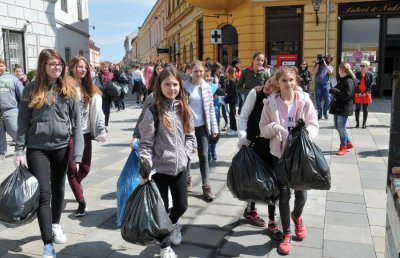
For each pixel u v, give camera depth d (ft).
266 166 13.46
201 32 82.17
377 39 62.90
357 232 14.88
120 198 15.38
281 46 65.87
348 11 62.80
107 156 27.58
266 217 16.47
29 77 44.11
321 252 13.37
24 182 12.10
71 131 13.79
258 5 65.62
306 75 50.88
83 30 81.51
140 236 11.15
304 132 12.62
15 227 15.49
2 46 43.21
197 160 25.77
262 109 14.15
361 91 37.27
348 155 26.81
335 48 63.41
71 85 13.53
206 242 14.19
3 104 25.62
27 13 47.98
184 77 19.47
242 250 13.58
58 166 13.38
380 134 34.73
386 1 61.16
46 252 12.41
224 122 41.34
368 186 20.18
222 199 18.57
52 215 13.91
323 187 12.49
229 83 34.22
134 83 65.98
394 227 8.20
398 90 9.15
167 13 132.87
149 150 12.28
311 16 63.16
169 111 12.48
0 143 26.03
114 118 49.01
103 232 15.02
